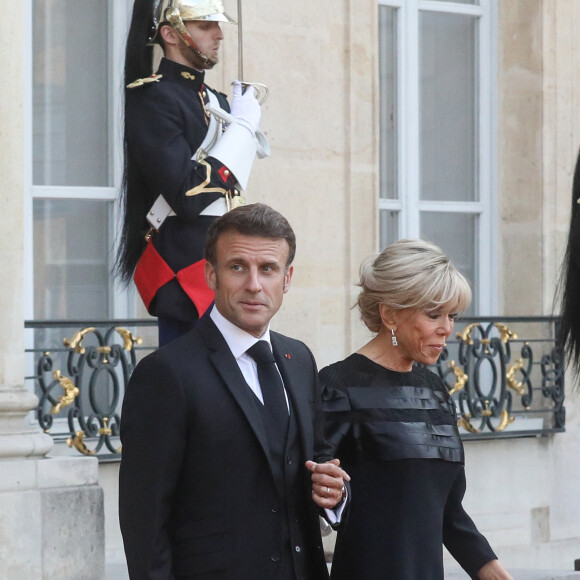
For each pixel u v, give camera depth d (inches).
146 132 508.4
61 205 815.7
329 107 886.4
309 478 371.6
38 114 810.8
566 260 651.5
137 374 362.0
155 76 518.9
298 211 872.9
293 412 372.5
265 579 356.2
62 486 618.8
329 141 886.4
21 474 606.2
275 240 366.0
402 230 991.6
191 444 355.3
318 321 877.8
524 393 996.6
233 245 365.1
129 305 824.9
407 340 414.6
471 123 1026.7
